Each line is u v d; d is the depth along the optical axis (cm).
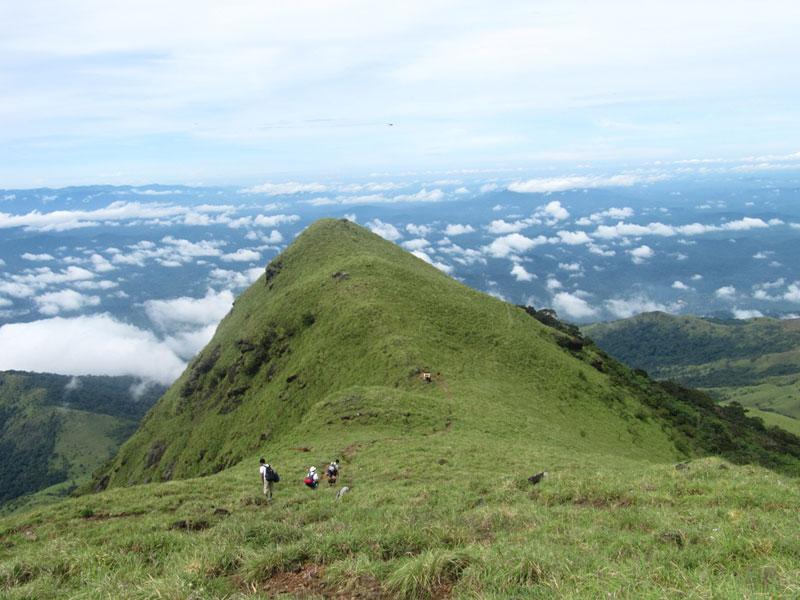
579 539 1173
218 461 8875
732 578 835
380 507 1777
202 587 1027
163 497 2347
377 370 7206
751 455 8381
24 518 2172
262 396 9394
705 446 8138
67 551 1468
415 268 12344
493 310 9694
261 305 13062
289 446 4219
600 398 7775
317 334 9162
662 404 9738
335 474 2700
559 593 852
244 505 2167
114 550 1455
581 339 12294
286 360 9650
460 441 3759
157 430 12925
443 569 1009
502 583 930
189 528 1819
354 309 8931
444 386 6272
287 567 1146
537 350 8275
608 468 2827
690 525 1242
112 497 2384
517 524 1364
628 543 1113
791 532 1105
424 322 8612
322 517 1672
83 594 1113
